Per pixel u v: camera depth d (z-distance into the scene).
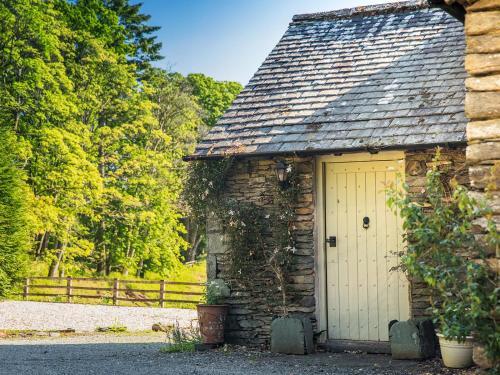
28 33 28.36
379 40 11.90
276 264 9.95
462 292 5.98
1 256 20.47
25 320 17.86
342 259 9.98
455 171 9.05
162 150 36.34
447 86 10.03
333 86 11.07
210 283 10.50
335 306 9.96
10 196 20.70
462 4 6.72
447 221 6.59
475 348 6.28
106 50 33.25
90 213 30.28
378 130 9.57
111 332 15.30
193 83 45.41
